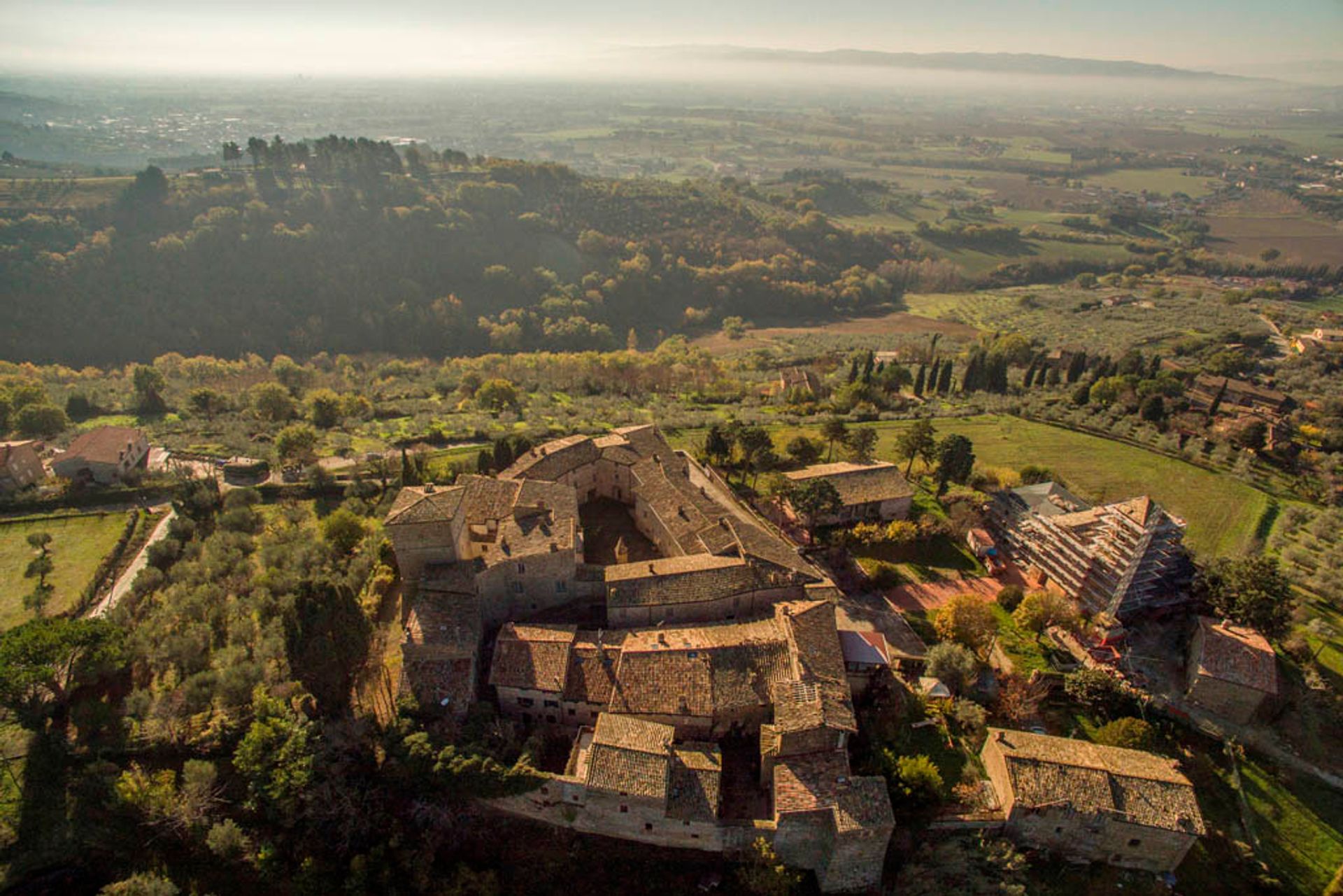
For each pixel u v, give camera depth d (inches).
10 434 4685.0
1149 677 2797.7
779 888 2047.2
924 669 2738.7
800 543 3617.1
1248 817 2333.9
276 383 5954.7
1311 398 5880.9
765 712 2401.6
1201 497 4266.7
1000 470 4357.8
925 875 2082.9
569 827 2223.2
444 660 2481.5
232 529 3543.3
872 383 6131.9
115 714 2426.2
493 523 3129.9
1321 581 3405.5
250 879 2148.1
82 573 3255.4
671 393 6510.8
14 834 2140.7
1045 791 2139.5
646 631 2637.8
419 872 2098.9
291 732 2230.6
